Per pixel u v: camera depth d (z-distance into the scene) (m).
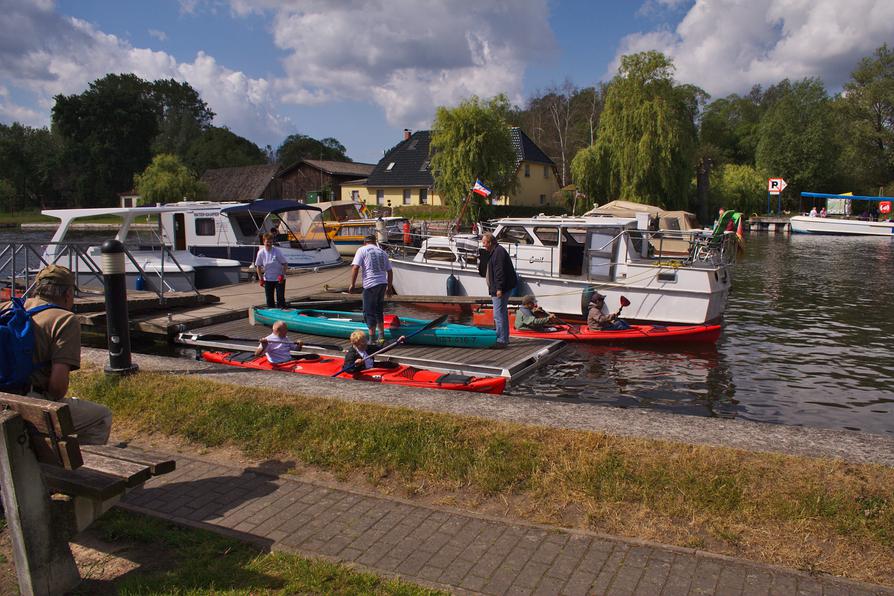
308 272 22.06
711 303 14.00
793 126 68.62
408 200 54.78
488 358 10.41
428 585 3.25
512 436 4.89
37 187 82.06
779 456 4.42
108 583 3.34
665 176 41.28
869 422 9.01
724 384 10.68
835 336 14.47
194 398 5.97
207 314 13.75
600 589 3.23
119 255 6.64
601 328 13.45
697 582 3.27
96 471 3.46
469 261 17.08
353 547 3.64
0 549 3.62
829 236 51.47
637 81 42.00
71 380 6.61
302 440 5.07
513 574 3.36
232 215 22.38
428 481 4.44
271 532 3.82
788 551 3.50
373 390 6.34
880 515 3.72
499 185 40.59
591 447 4.66
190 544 3.69
